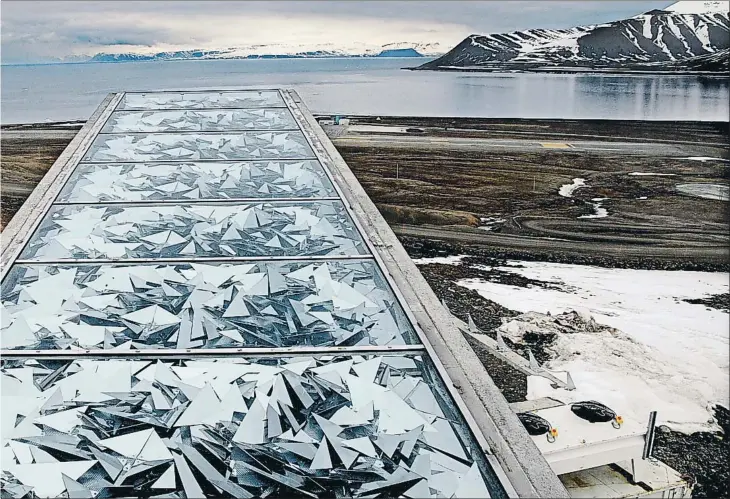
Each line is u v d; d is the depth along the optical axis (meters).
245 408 0.96
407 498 0.79
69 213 1.89
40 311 1.28
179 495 0.81
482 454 0.85
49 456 0.89
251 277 1.44
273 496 0.80
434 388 1.01
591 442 2.67
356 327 1.21
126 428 0.93
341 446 0.88
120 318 1.25
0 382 1.04
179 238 1.69
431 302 1.31
